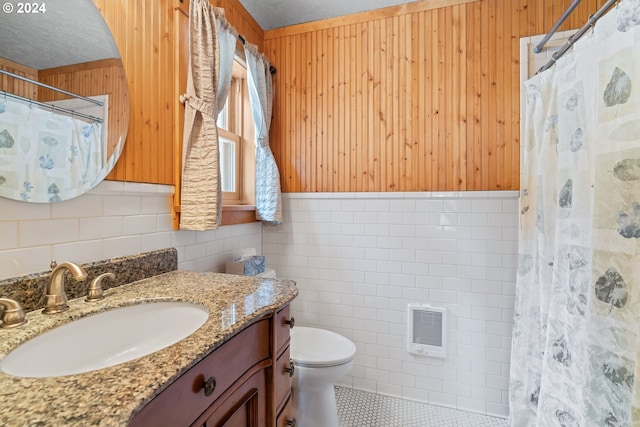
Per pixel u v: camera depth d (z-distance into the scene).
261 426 0.93
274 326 0.98
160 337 0.96
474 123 1.80
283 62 2.14
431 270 1.87
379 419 1.72
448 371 1.84
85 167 1.00
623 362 0.89
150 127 1.25
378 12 1.95
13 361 0.65
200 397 0.67
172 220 1.39
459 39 1.82
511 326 1.74
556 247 1.23
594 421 0.95
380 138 1.96
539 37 1.69
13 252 0.83
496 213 1.76
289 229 2.13
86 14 1.00
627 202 0.88
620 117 0.89
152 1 1.25
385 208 1.95
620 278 0.90
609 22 0.92
